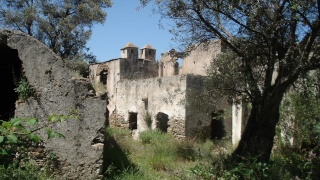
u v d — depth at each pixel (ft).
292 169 28.81
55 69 24.95
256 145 28.30
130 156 37.76
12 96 34.47
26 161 22.45
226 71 32.83
